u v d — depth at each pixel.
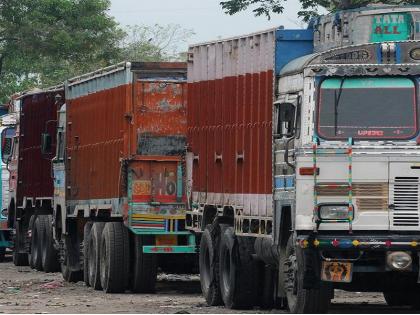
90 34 116.50
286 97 33.47
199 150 41.97
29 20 115.19
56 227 56.22
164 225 45.34
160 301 41.34
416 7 32.91
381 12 32.88
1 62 118.19
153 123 45.78
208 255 40.22
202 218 41.19
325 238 31.08
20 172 66.38
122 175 45.50
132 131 45.59
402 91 31.80
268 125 34.88
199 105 42.00
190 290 47.56
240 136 37.59
